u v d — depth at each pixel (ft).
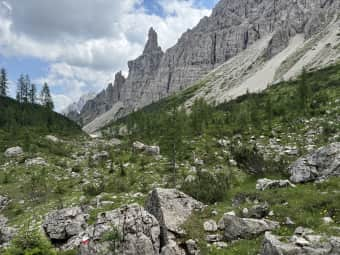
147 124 298.15
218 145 186.60
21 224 99.50
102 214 61.16
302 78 254.47
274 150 150.61
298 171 78.13
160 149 194.70
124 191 121.08
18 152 208.74
